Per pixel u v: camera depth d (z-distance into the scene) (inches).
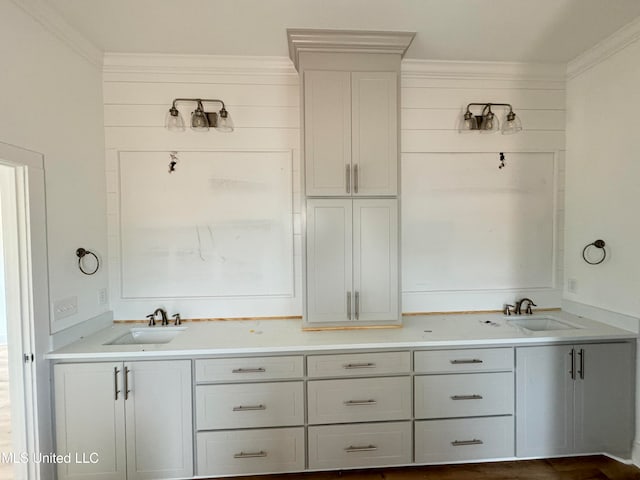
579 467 77.2
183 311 92.8
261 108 93.3
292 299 95.5
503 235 99.0
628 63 78.7
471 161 97.9
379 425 74.1
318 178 80.5
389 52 80.7
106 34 78.9
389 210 81.8
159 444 70.7
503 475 74.8
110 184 90.2
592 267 89.7
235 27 76.8
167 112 91.1
